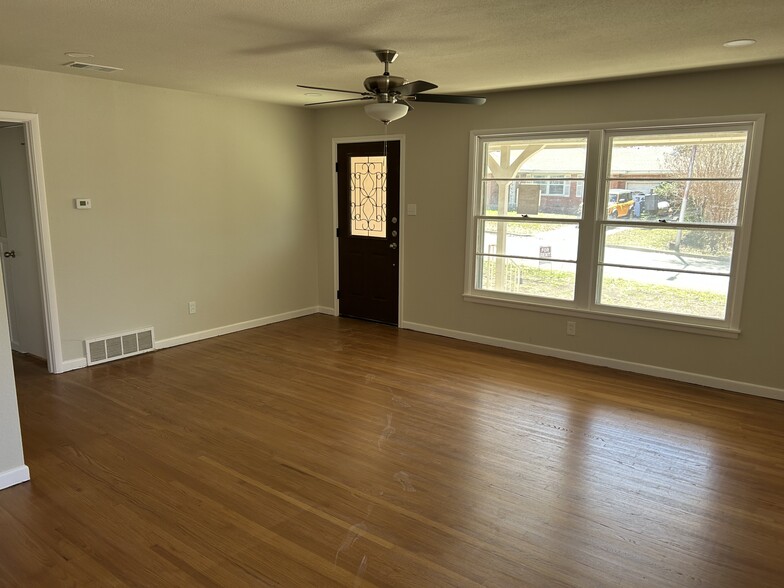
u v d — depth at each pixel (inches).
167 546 99.9
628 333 193.6
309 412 158.4
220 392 173.0
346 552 98.4
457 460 131.6
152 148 203.9
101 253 194.1
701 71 167.8
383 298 258.8
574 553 98.6
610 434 145.8
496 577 92.4
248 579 91.6
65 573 92.9
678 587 90.5
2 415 116.4
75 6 108.0
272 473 125.1
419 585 90.4
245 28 122.7
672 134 179.0
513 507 112.7
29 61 159.0
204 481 121.6
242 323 247.4
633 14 111.0
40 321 193.2
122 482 121.0
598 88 187.3
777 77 158.6
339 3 105.1
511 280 220.4
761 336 170.4
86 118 184.4
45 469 126.1
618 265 195.3
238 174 235.5
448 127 223.1
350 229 263.7
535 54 145.6
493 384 181.6
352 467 128.0
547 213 207.8
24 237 189.9
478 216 223.6
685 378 184.5
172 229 214.5
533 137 205.6
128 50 144.4
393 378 186.7
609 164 192.4
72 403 163.2
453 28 121.7
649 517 109.6
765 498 116.6
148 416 154.8
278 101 238.2
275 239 256.1
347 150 256.2
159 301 214.1
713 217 175.9
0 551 98.3
